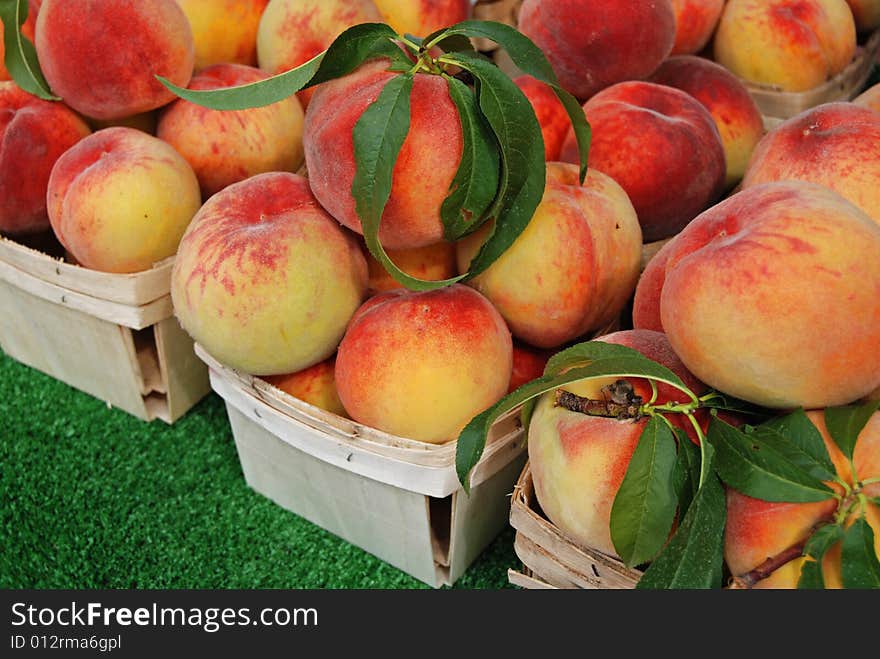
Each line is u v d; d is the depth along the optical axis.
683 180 1.34
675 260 0.97
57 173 1.40
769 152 1.22
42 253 1.47
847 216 0.87
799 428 0.85
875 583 0.77
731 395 0.90
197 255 1.13
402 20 1.64
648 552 0.85
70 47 1.35
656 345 1.00
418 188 1.02
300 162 1.57
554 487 0.93
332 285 1.13
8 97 1.46
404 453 1.10
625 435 0.89
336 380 1.14
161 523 1.36
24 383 1.64
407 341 1.06
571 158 1.37
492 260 1.09
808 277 0.83
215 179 1.48
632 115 1.35
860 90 2.03
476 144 1.02
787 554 0.82
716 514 0.83
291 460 1.27
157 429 1.53
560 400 0.95
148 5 1.37
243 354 1.14
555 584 1.04
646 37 1.43
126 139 1.38
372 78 1.06
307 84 1.02
